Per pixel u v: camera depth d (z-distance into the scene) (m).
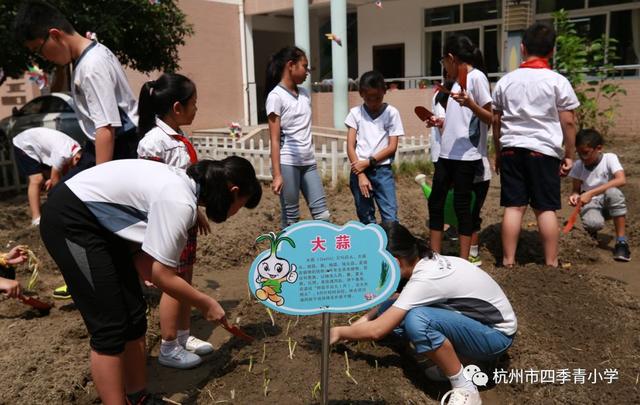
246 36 16.27
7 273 3.79
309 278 2.42
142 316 2.68
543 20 14.27
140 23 9.60
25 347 3.42
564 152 4.50
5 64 8.98
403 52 16.05
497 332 2.89
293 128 4.57
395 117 4.67
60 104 10.98
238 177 2.62
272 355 3.24
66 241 2.42
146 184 2.41
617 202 4.98
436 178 4.54
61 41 3.22
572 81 10.86
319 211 4.78
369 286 2.42
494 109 4.52
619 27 13.41
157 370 3.32
